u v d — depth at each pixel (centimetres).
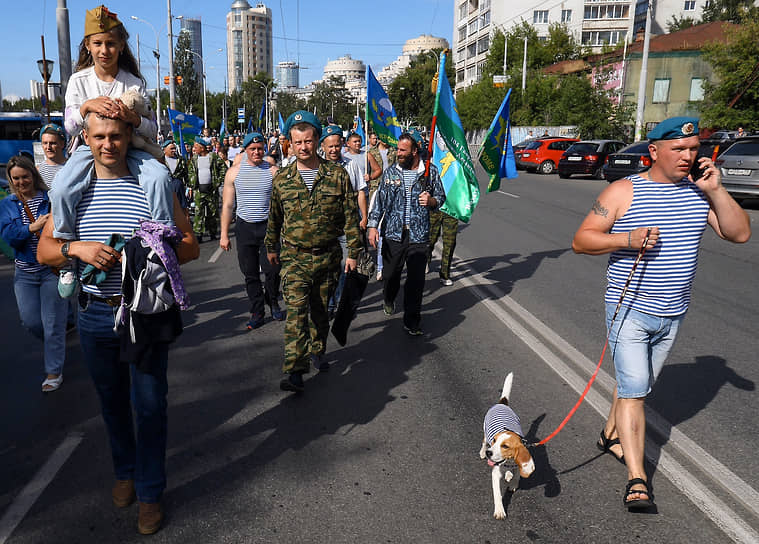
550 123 4162
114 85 344
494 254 979
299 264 447
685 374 483
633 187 310
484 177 2483
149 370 277
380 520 298
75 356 523
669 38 4244
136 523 296
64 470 343
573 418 409
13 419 406
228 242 620
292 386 441
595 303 688
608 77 3862
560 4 7675
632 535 288
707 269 860
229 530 290
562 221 1339
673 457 356
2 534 286
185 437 382
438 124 656
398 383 468
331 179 445
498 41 5988
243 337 578
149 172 273
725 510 307
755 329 596
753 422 400
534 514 304
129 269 264
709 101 2833
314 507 309
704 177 298
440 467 348
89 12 331
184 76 7819
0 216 439
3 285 789
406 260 582
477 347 547
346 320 513
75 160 266
